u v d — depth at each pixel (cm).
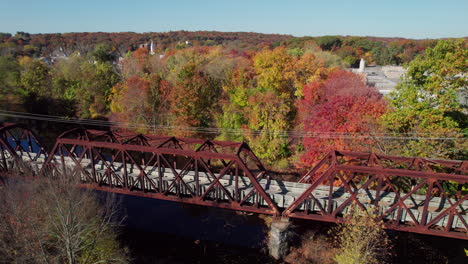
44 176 1764
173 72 4097
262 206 1717
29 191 1564
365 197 1728
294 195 1725
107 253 1639
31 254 1382
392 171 1338
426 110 2016
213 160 3306
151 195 1750
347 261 1470
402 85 2227
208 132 3447
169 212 2527
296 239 1977
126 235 2178
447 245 1964
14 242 1402
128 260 1848
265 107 3030
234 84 3575
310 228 2131
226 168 1583
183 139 1867
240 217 2478
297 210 1703
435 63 2058
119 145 1677
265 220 2430
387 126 2180
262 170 1902
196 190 1662
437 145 1977
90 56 6125
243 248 2058
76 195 1579
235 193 1619
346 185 1433
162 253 2005
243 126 3231
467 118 2173
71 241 1398
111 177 1891
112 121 3741
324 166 2209
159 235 2202
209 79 3659
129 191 1780
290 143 3108
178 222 2384
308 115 2806
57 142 1788
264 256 1941
